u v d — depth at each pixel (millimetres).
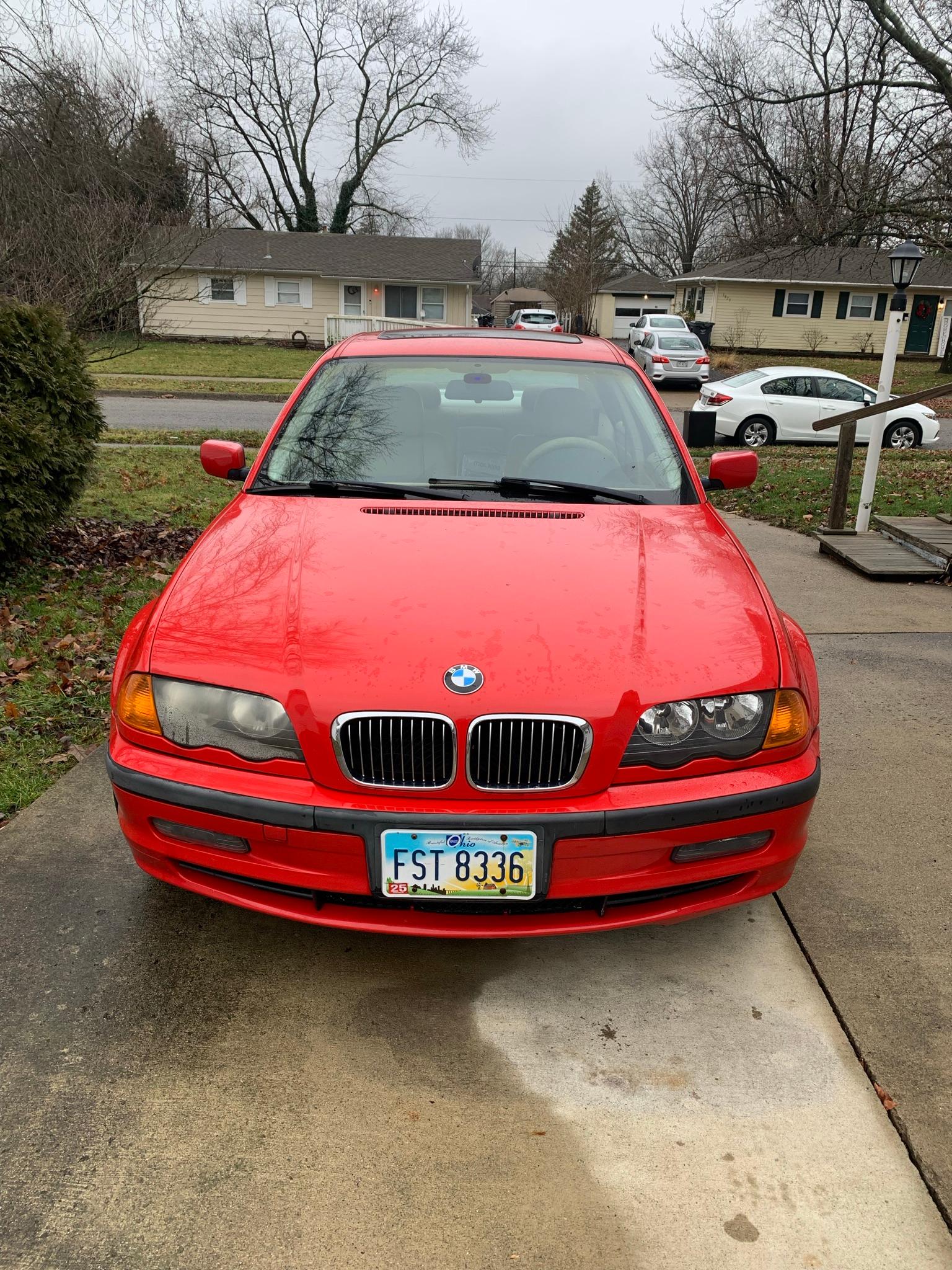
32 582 5859
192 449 12711
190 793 2188
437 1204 1831
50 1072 2129
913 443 16781
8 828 3139
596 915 2236
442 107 44469
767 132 21344
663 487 3232
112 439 13484
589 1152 1959
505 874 2113
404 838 2092
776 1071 2186
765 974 2535
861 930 2707
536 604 2361
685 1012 2379
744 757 2254
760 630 2418
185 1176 1881
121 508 8367
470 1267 1708
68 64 9938
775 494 10641
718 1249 1754
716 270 40812
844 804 3430
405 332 4109
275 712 2158
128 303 12922
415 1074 2158
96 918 2688
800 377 16578
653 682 2186
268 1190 1854
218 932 2648
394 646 2205
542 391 3525
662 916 2268
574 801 2135
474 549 2645
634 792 2164
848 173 19422
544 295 73375
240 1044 2232
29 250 10773
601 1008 2393
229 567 2600
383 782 2131
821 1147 1978
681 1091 2121
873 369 32094
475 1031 2303
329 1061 2189
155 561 6617
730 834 2229
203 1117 2023
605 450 3340
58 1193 1837
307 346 35125
